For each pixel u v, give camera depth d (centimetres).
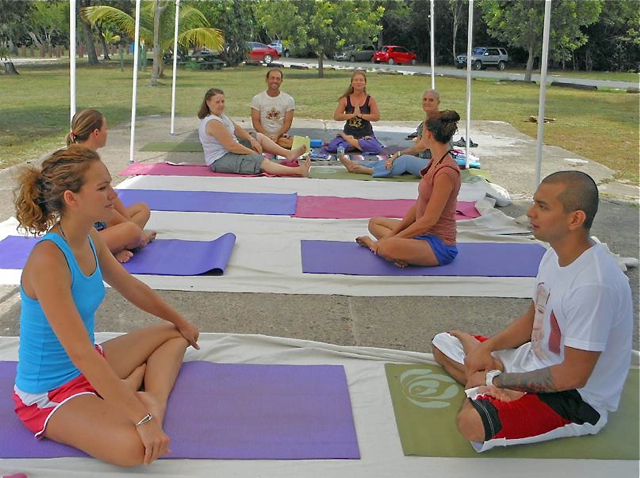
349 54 3991
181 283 427
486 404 249
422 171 460
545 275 261
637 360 335
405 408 289
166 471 241
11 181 705
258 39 4647
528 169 846
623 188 751
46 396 246
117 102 1566
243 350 336
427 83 2400
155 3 2053
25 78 2352
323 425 273
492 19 2706
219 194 652
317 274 445
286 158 805
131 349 289
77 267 240
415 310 402
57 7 3825
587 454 256
